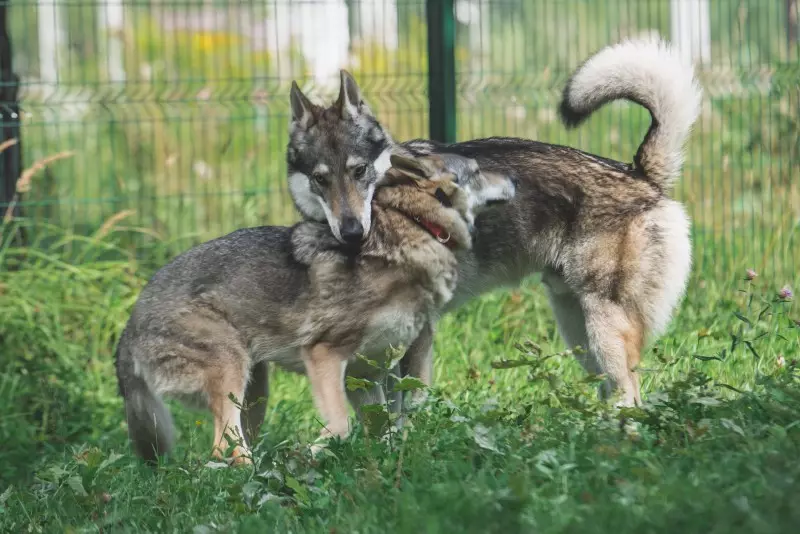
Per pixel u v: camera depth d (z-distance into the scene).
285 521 7.68
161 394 10.88
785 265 15.34
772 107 18.03
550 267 11.27
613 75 11.16
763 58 20.66
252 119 18.38
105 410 13.73
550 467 7.65
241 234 11.17
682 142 11.20
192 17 30.66
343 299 10.46
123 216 15.80
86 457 9.73
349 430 9.95
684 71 11.16
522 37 23.55
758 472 6.86
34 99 16.83
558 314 11.67
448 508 6.84
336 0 16.83
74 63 27.14
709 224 17.38
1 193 15.95
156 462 10.71
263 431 11.57
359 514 7.35
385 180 10.64
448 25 14.85
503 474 7.60
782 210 15.96
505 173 10.92
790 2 18.56
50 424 13.34
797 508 6.04
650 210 11.05
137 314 11.02
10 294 14.72
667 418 8.60
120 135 22.92
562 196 11.03
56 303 14.70
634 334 10.98
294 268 10.73
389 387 10.98
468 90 15.94
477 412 9.25
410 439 8.73
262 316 10.77
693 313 14.20
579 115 11.47
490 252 11.12
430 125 15.05
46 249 15.77
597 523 6.29
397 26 16.84
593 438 8.12
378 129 11.27
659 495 6.63
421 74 16.09
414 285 10.45
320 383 10.56
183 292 10.88
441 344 13.98
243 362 10.85
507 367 9.03
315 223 10.96
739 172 18.30
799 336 12.06
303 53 17.45
